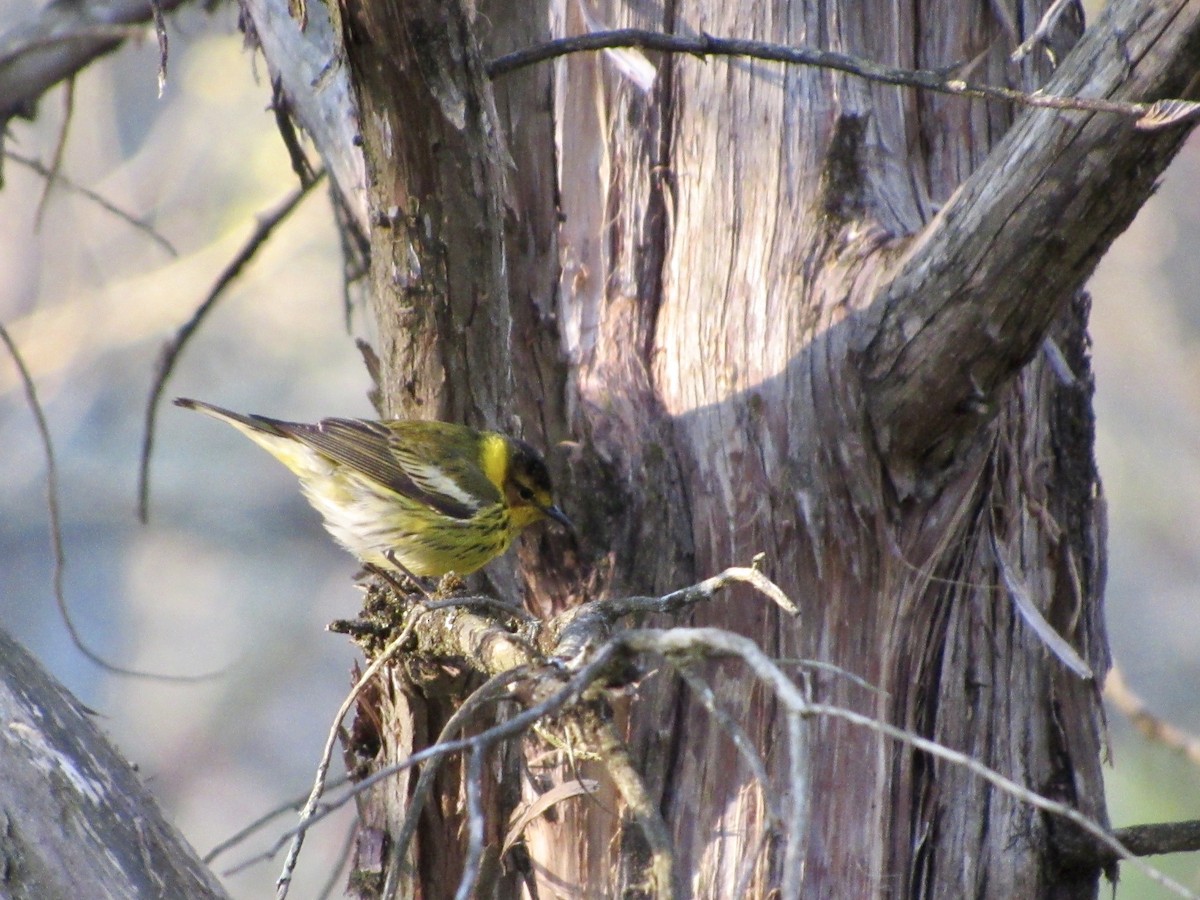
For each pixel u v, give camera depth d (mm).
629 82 9922
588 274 9906
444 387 8977
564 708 6414
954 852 9398
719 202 9664
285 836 5754
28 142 27312
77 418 33062
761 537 9000
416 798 6297
